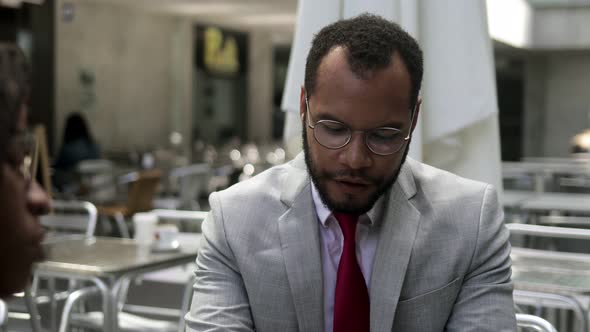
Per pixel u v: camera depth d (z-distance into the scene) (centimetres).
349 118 134
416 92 139
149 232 361
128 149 1466
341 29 137
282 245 156
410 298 155
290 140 255
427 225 157
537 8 1505
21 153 79
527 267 294
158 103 1577
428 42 244
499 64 2017
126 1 1389
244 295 160
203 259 163
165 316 463
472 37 242
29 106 81
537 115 2041
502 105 2033
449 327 158
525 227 318
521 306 335
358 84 133
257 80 1911
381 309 152
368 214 156
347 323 151
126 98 1483
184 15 1605
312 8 244
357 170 137
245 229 159
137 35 1511
